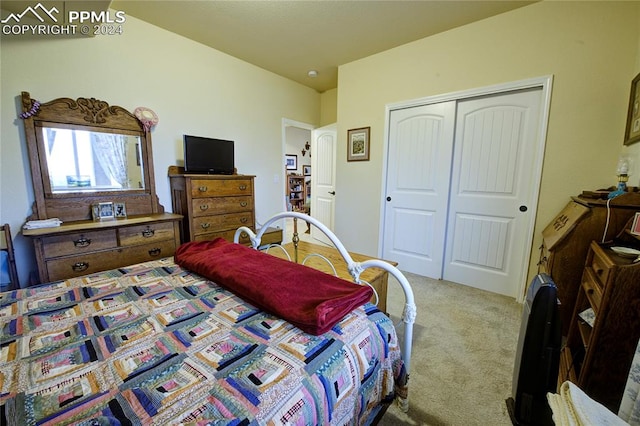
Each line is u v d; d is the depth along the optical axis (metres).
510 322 2.08
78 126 2.19
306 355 0.79
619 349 1.16
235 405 0.60
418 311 2.25
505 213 2.49
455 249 2.84
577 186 2.10
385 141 3.12
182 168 2.85
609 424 0.60
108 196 2.38
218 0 2.14
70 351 0.78
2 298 1.09
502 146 2.45
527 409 1.03
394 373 1.10
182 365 0.73
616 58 1.89
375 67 3.10
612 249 1.38
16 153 1.96
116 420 0.55
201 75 2.95
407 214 3.12
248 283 1.13
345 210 3.61
